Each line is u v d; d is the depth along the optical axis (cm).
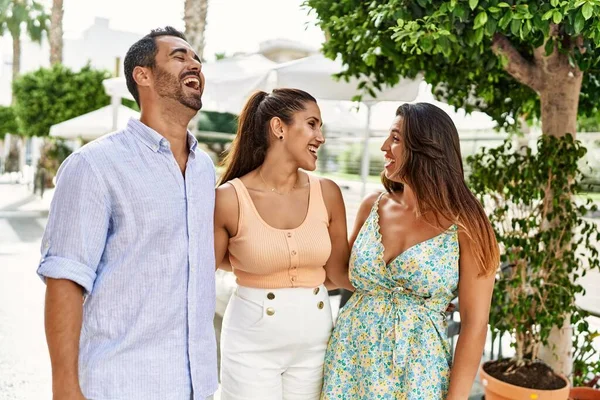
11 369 436
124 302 165
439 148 199
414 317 201
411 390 193
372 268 205
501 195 335
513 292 330
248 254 203
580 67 291
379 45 308
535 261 318
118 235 165
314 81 457
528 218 323
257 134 221
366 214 228
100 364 163
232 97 515
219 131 1555
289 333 204
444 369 199
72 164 163
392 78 373
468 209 194
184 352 173
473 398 391
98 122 1223
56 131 1378
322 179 227
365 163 732
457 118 532
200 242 179
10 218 1340
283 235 205
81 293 162
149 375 166
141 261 166
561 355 346
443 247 198
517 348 333
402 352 197
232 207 208
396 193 221
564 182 317
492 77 379
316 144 214
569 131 329
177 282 171
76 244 158
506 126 437
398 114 211
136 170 167
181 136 180
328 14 353
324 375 213
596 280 636
